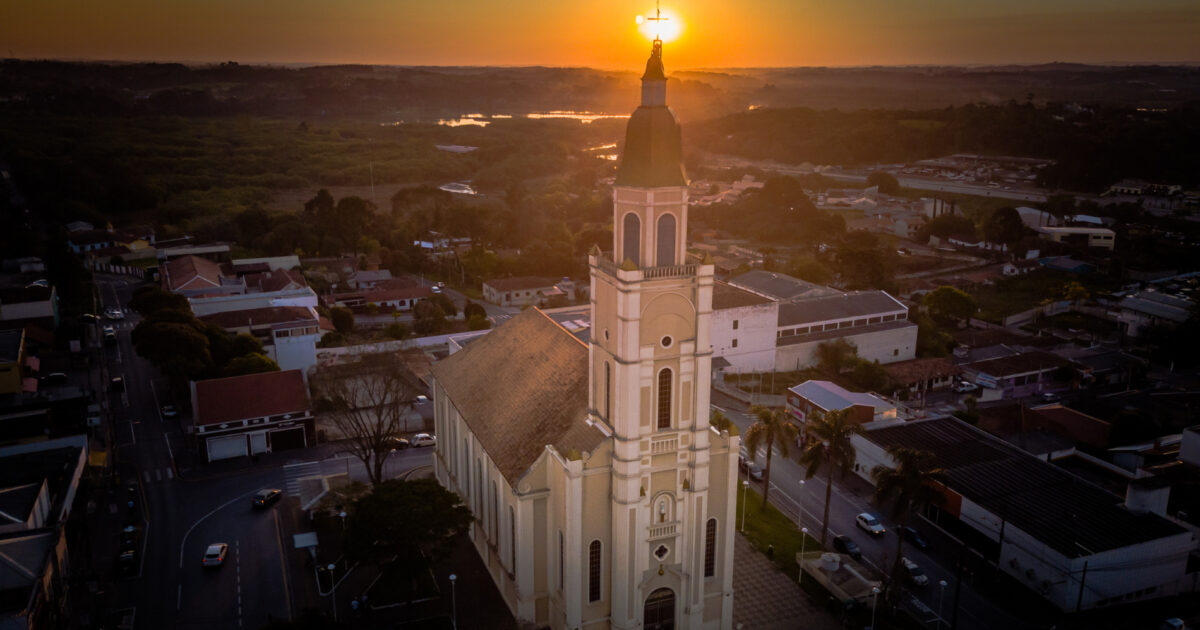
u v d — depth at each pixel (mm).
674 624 69312
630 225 62094
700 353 63781
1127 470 100562
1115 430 107688
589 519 65250
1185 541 80562
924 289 197000
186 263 180375
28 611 65125
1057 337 161375
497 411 80188
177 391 122750
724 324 137000
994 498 87938
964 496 88812
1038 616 76250
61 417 107875
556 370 77312
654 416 63844
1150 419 108438
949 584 81125
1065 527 81688
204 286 167500
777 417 93625
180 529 89312
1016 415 119875
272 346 132250
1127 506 86062
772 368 142500
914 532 88562
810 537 89312
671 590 68375
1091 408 120188
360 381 119688
